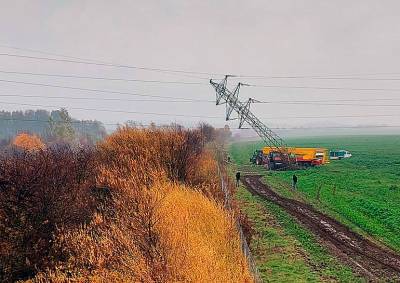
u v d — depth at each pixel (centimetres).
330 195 3891
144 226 1658
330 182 4703
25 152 2319
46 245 1828
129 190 2072
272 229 2820
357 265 2134
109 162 2712
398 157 8469
